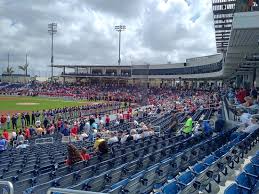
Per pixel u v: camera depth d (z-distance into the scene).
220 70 56.12
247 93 27.83
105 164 9.91
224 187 8.69
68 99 77.81
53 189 4.49
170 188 5.96
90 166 9.30
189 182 6.42
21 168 11.93
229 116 21.67
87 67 109.12
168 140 14.68
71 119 34.81
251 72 40.38
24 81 129.50
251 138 13.25
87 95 78.88
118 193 6.29
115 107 49.41
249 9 14.00
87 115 37.91
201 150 11.46
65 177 7.97
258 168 7.41
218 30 26.44
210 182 8.16
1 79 134.75
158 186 8.27
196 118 26.88
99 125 27.66
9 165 13.12
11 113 46.38
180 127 22.78
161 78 98.62
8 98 80.12
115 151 12.58
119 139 16.50
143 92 71.56
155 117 32.03
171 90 79.75
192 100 44.16
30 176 10.22
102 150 11.74
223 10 22.50
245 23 12.52
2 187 4.82
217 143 13.32
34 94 88.25
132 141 15.43
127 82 101.69
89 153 13.02
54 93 86.69
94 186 7.36
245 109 19.27
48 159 13.69
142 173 7.38
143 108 40.25
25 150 18.23
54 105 60.81
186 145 13.23
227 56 24.12
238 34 14.52
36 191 7.09
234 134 14.18
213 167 7.90
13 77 136.12
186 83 96.44
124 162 10.70
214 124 20.17
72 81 113.75
